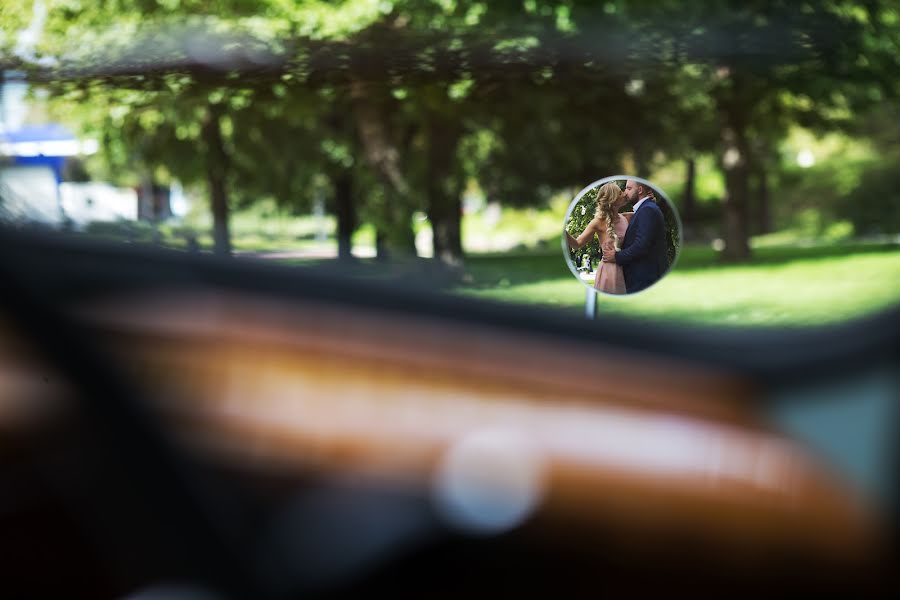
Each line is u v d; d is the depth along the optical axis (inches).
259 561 45.7
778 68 603.5
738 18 569.0
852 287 241.3
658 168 1192.8
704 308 80.0
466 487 55.7
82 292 38.4
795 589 67.4
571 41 526.9
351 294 54.1
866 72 705.0
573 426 61.0
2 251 36.4
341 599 50.4
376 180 815.7
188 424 43.4
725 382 69.3
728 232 1019.3
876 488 72.1
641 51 545.0
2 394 37.0
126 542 39.9
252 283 49.4
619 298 89.6
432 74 517.7
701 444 65.5
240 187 1143.0
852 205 1765.5
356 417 52.1
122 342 39.6
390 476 53.2
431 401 55.7
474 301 61.3
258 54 500.1
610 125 785.6
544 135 966.4
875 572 71.1
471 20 529.7
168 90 485.1
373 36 509.7
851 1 639.1
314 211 1242.6
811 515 68.5
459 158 901.2
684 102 901.2
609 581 60.4
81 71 451.2
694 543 63.9
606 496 61.3
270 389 48.9
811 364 75.5
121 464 39.4
